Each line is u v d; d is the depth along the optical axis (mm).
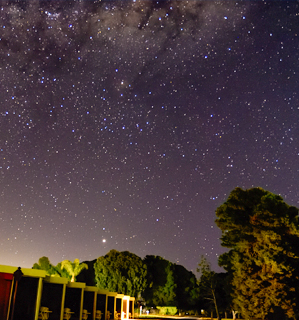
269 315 19641
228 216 21266
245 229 20500
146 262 49094
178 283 49906
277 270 18562
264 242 19516
